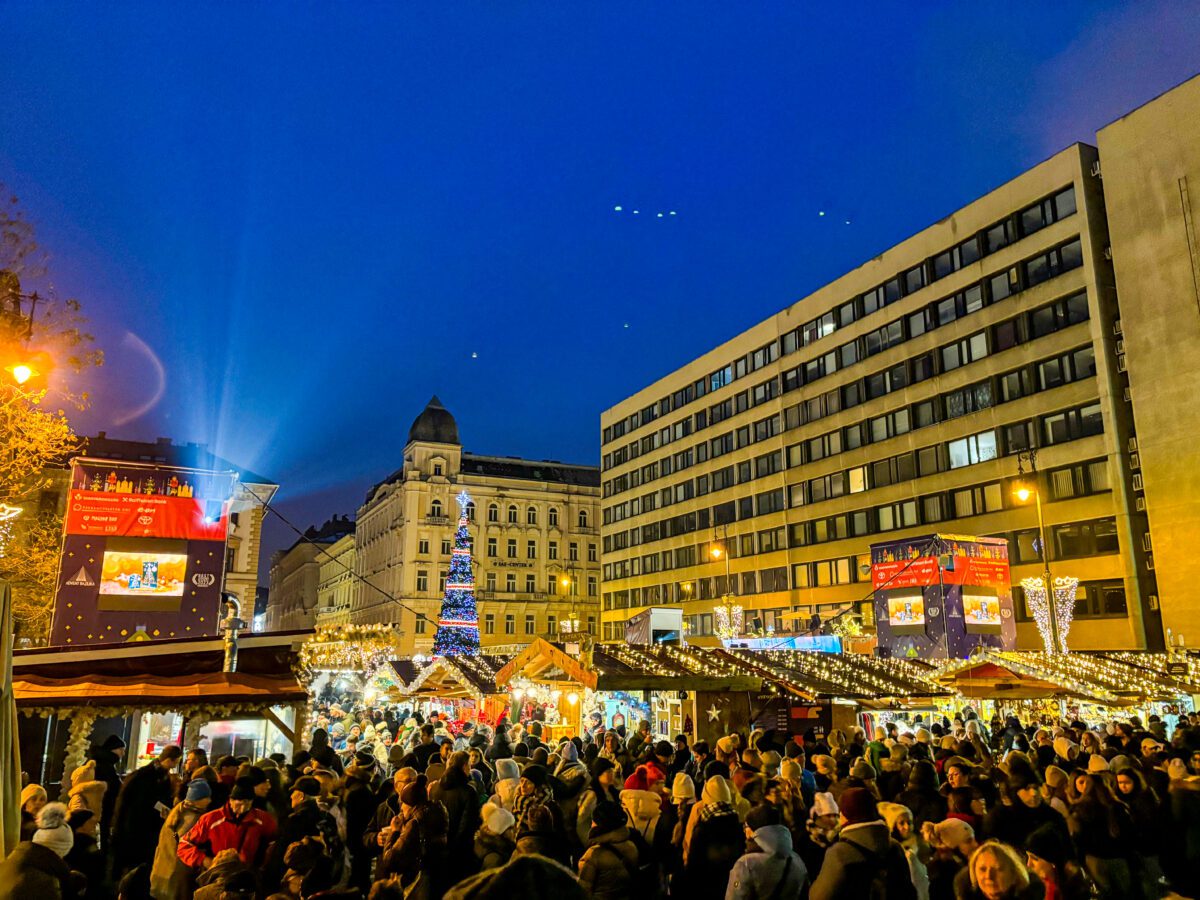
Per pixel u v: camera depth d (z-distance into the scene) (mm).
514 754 11859
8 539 26469
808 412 56844
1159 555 35969
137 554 24141
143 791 8836
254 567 62062
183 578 24375
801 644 42844
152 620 23922
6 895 5438
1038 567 40625
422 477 94375
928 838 6570
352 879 8789
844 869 5324
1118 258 39000
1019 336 42969
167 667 14898
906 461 48781
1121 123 39688
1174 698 20984
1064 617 36906
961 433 45531
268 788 8422
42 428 22016
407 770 8359
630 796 8055
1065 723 19734
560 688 22328
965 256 46469
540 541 98188
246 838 7137
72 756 12914
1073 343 40219
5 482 23078
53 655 14180
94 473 24391
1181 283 36531
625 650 20594
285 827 6879
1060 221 41438
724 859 6707
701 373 69062
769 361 61125
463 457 99438
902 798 8383
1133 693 20016
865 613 45375
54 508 34000
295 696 14086
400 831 7035
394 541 96062
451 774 8383
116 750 10000
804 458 56750
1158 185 37875
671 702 20000
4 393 20969
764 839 5930
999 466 43125
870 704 20109
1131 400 37875
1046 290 41812
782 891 5770
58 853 6027
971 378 45250
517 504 98375
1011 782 8414
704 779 9586
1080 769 9055
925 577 33219
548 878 2293
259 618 99125
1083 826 7879
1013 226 43875
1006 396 43406
